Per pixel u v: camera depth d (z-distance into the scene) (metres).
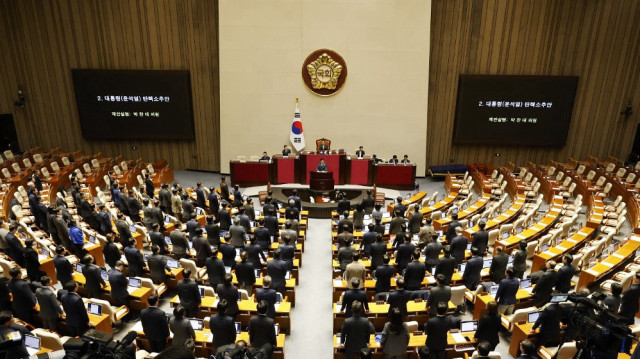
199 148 22.72
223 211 13.06
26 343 6.93
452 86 21.55
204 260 10.65
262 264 10.70
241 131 21.75
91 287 9.02
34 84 21.77
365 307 7.95
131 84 21.39
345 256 10.35
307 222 15.69
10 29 21.00
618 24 20.16
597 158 22.02
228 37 20.66
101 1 20.70
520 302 9.16
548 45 20.70
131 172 19.61
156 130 22.09
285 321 9.06
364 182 20.02
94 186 18.30
